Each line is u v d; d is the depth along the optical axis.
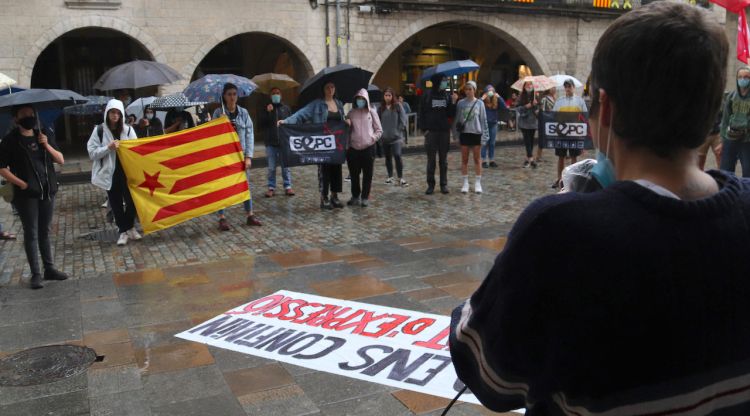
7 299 5.68
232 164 8.16
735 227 1.04
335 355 4.29
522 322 1.06
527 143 13.97
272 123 10.68
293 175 13.45
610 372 1.01
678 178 1.10
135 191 7.58
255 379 3.98
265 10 18.38
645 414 1.01
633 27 1.07
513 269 1.06
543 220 1.04
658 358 1.00
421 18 20.47
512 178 12.48
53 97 6.04
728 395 1.04
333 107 9.36
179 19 17.38
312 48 19.17
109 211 9.02
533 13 21.92
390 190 11.29
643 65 1.05
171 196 7.80
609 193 1.07
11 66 15.76
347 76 9.34
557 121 10.73
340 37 19.38
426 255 6.88
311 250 7.22
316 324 4.84
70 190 12.32
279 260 6.80
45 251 6.18
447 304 5.25
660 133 1.07
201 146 7.93
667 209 1.02
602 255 1.00
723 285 1.01
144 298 5.62
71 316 5.20
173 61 17.47
